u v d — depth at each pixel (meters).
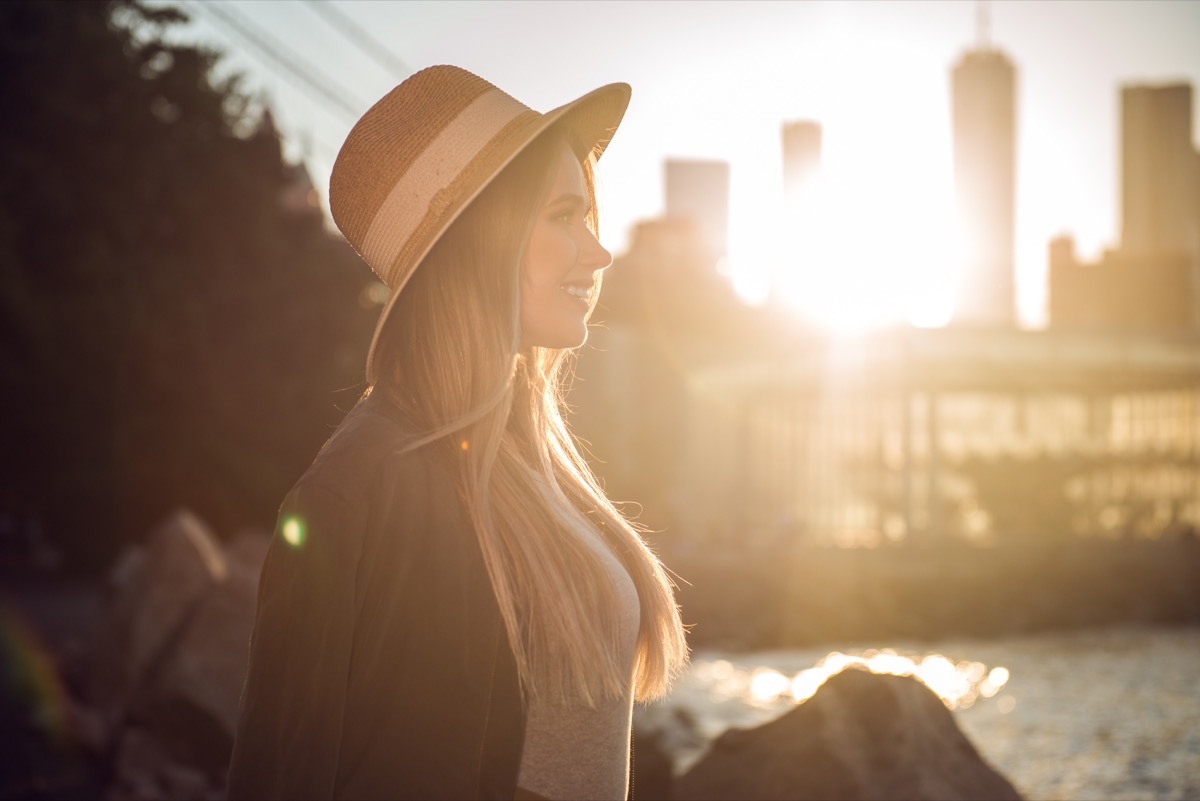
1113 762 7.26
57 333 27.02
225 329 30.09
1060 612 25.72
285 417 30.45
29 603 21.84
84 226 27.83
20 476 27.94
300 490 1.56
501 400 1.71
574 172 1.84
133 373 28.47
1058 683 12.46
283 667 1.52
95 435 27.91
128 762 8.79
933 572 28.19
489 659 1.60
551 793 1.69
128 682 9.97
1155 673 13.35
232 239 30.44
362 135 1.78
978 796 3.16
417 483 1.61
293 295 31.06
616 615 1.78
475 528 1.64
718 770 3.39
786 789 3.24
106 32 28.67
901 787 3.11
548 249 1.80
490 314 1.72
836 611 25.31
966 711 10.30
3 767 9.15
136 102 28.52
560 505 1.87
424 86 1.78
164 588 10.41
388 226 1.75
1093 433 36.06
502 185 1.74
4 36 27.12
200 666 9.16
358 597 1.56
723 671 14.76
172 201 29.02
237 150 30.58
